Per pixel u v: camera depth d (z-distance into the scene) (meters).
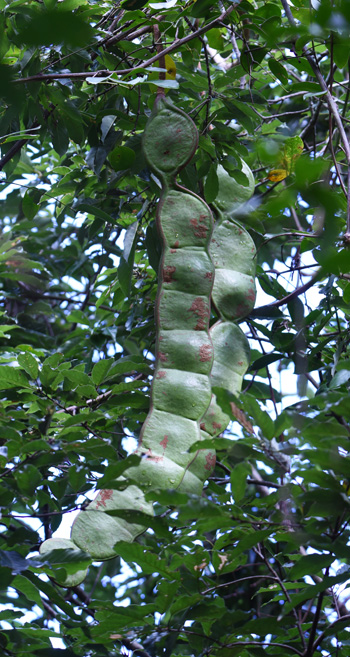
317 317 3.45
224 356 3.06
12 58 3.41
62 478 3.03
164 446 2.86
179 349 2.93
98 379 3.04
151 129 3.06
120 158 3.19
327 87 3.17
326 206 1.99
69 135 3.38
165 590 2.71
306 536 2.68
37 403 3.10
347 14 2.39
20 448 2.77
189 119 3.06
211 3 3.19
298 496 2.64
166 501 2.61
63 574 2.69
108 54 3.40
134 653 3.11
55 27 1.21
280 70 3.25
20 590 2.81
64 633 3.00
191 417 2.89
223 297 3.12
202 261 2.99
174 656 2.95
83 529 2.80
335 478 2.65
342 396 2.69
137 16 3.24
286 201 1.99
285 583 2.89
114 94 3.45
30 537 2.77
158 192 3.32
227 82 3.36
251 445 2.69
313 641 2.80
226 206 3.22
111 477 2.67
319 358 3.48
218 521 2.68
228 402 2.65
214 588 2.79
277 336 3.44
